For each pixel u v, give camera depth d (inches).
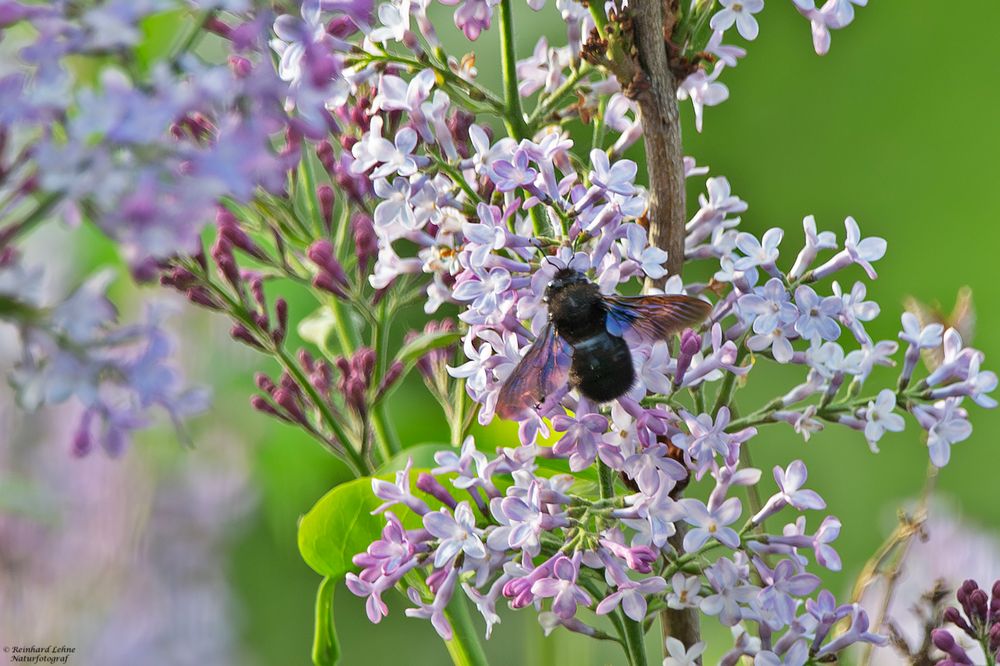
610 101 25.9
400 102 25.3
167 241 21.8
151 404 22.2
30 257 27.1
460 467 24.6
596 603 24.5
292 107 23.3
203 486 29.5
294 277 26.2
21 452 28.4
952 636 24.9
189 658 29.3
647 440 24.1
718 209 25.5
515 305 24.6
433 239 25.4
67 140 22.0
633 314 24.8
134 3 22.1
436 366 26.6
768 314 24.5
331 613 25.5
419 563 24.5
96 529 29.0
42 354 22.1
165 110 21.9
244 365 29.3
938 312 25.7
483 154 25.1
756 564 24.2
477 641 25.6
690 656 24.3
